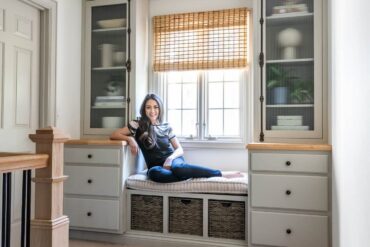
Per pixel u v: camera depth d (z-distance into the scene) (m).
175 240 2.51
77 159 2.69
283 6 2.57
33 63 2.62
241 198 2.39
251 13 2.97
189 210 2.51
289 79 2.58
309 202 2.19
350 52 1.47
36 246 1.17
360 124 1.26
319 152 2.18
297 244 2.21
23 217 1.19
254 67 2.59
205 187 2.44
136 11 2.96
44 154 1.17
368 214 1.13
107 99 3.03
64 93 2.86
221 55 2.98
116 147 2.62
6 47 2.35
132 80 2.95
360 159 1.27
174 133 3.14
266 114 2.59
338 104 1.87
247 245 2.36
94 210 2.65
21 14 2.49
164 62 3.15
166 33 3.15
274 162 2.25
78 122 3.07
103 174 2.64
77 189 2.69
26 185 1.18
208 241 2.45
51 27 2.70
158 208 2.58
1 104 2.30
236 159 3.00
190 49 3.07
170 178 2.50
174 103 3.19
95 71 3.09
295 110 2.56
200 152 3.10
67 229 1.24
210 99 3.10
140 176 2.70
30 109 2.58
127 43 2.96
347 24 1.55
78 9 3.05
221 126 3.06
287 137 2.52
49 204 1.18
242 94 2.99
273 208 2.26
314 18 2.48
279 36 2.61
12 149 2.40
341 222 1.77
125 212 2.64
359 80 1.27
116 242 2.65
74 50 3.00
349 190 1.52
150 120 2.82
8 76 2.37
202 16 3.04
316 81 2.46
